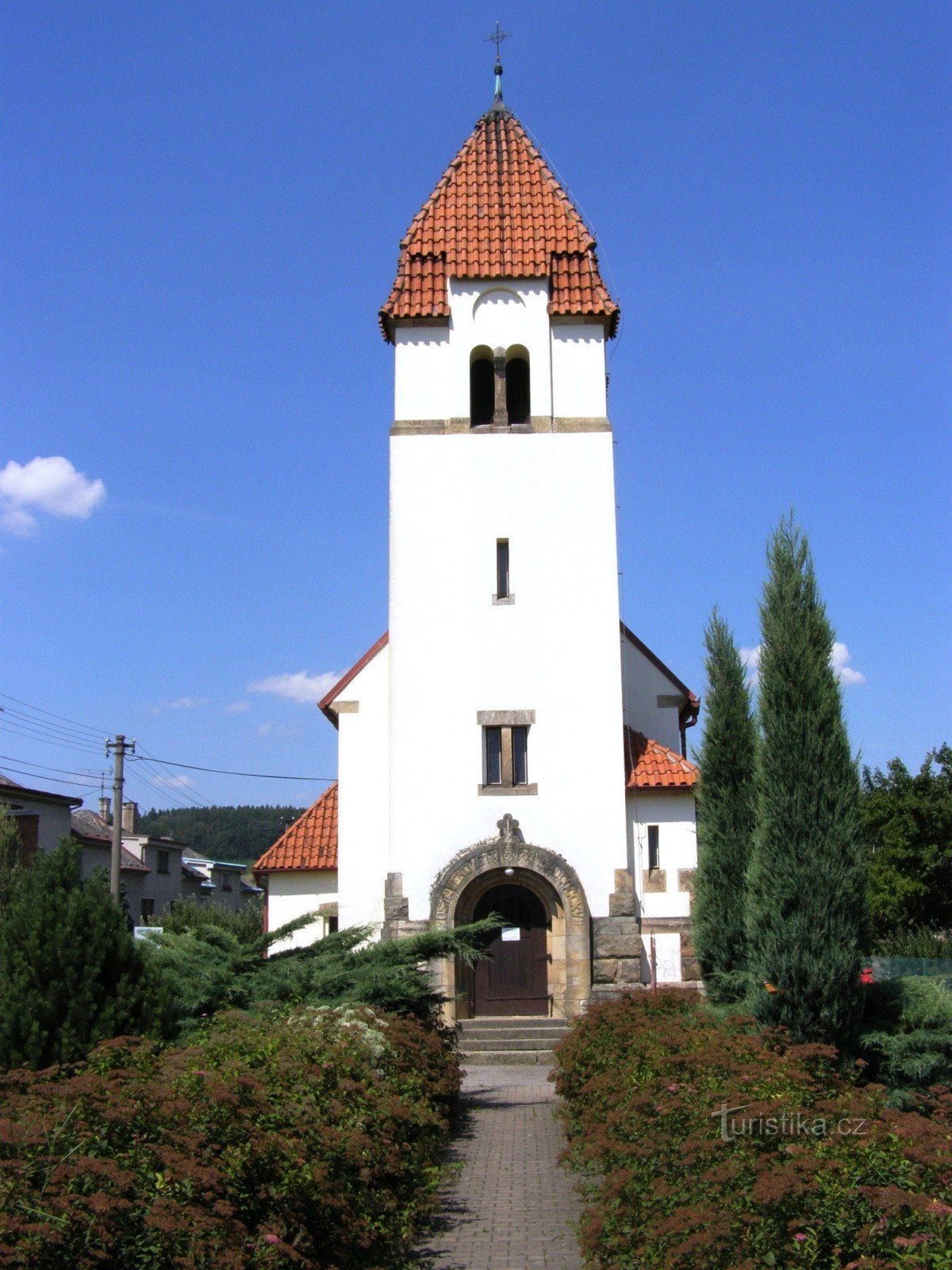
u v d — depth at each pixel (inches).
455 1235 460.8
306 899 1171.3
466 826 1040.8
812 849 682.2
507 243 1137.4
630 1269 356.5
